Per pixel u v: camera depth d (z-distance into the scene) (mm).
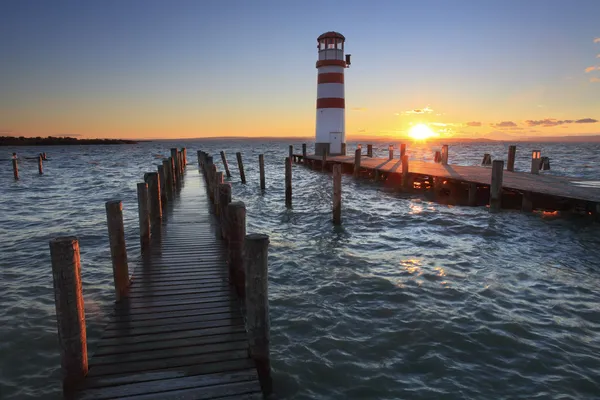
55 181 30203
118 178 32594
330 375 5055
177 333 5242
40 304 7305
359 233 12641
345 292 7719
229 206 6461
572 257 9773
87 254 10430
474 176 19125
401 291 7695
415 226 13484
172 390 4117
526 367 5160
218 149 116938
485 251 10359
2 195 22406
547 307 6898
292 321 6531
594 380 4875
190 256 8359
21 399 4613
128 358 4652
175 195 16953
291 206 17891
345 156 36812
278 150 108188
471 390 4723
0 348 5746
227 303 6141
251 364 4582
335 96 35750
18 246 11336
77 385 4180
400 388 4789
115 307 6004
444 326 6246
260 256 4449
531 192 14836
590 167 37500
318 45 36156
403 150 32250
